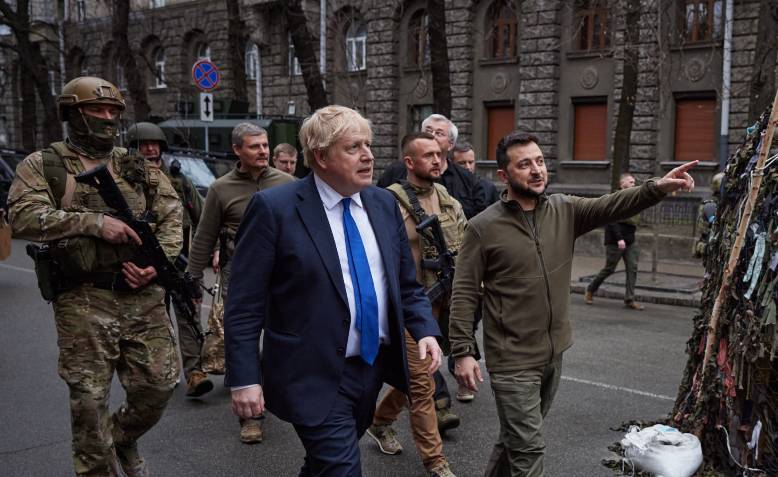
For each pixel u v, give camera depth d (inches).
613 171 548.1
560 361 124.7
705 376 135.5
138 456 137.0
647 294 384.8
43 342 275.4
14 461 161.2
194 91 882.8
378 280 100.0
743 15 673.0
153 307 128.7
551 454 165.6
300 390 94.9
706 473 134.0
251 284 95.3
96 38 1253.7
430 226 157.8
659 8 631.2
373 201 103.3
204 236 190.9
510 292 120.7
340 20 936.3
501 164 123.0
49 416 191.5
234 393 93.4
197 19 1130.0
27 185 120.0
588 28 809.5
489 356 122.2
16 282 420.8
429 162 163.3
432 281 160.4
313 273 95.0
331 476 93.4
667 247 515.5
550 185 829.8
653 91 740.7
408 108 946.1
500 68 872.3
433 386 147.1
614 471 147.2
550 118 829.2
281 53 1058.7
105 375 122.6
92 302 121.8
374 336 98.3
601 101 805.2
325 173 97.7
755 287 123.2
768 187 124.6
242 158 187.3
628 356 259.4
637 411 196.9
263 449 170.9
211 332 198.4
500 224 122.0
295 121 636.1
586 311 354.0
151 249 124.7
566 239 123.7
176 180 229.3
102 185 119.2
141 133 219.5
